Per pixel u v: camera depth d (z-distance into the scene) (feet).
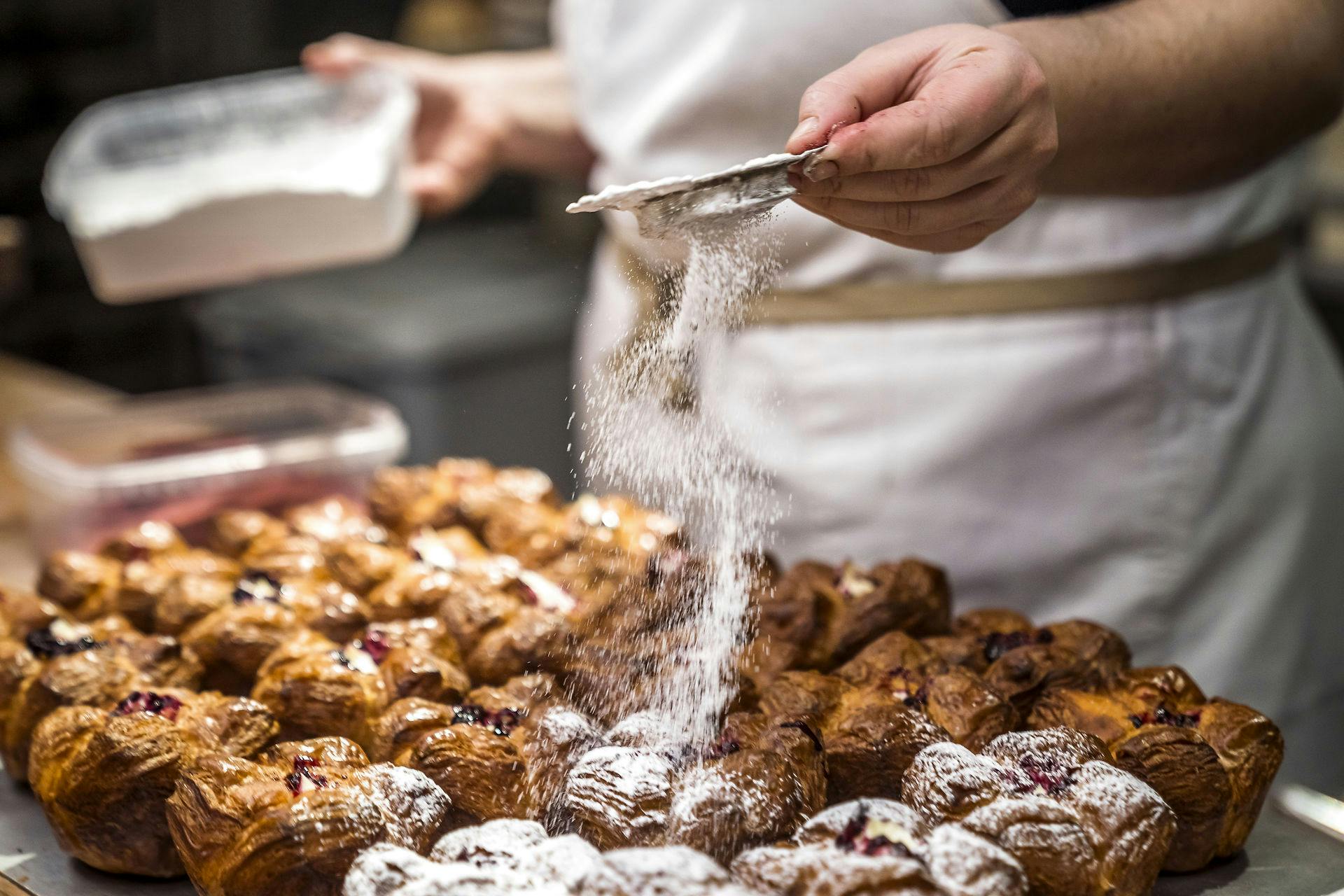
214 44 7.28
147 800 2.53
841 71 2.47
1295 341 3.97
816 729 2.63
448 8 7.16
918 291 3.69
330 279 7.11
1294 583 3.94
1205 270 3.73
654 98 3.78
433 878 2.23
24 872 2.60
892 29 3.47
